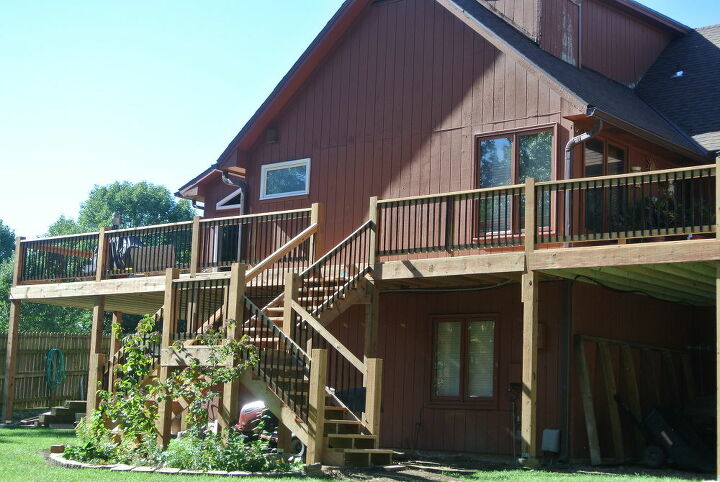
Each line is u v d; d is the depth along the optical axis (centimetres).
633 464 1369
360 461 1121
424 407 1523
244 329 1265
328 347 1638
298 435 1109
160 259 1675
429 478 1052
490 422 1444
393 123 1639
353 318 1636
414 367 1548
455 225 1518
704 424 1442
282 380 1186
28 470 1024
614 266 1191
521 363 1427
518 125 1470
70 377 2309
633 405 1446
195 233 1616
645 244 1155
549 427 1372
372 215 1427
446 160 1555
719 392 1057
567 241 1225
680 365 1644
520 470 1195
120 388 1228
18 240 1931
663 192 1593
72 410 1875
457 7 1559
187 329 1258
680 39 2077
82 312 4553
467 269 1309
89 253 1834
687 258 1116
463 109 1547
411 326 1566
